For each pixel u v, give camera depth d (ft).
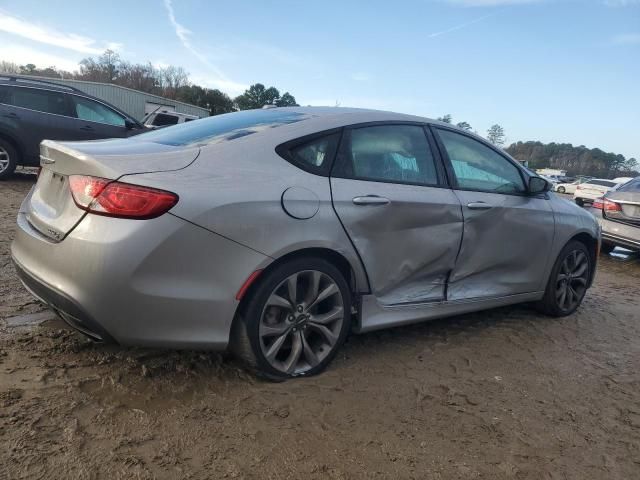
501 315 14.75
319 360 9.75
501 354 11.87
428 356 11.32
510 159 13.56
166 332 8.07
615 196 25.80
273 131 9.64
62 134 29.68
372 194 10.00
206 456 7.23
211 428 7.86
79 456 6.93
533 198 13.76
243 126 10.21
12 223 19.57
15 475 6.47
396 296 10.87
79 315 7.80
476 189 12.26
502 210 12.51
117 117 31.94
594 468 7.92
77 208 7.90
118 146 9.04
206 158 8.68
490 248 12.39
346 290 9.84
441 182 11.55
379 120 10.93
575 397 10.12
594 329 14.42
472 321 13.97
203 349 8.47
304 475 7.07
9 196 25.25
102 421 7.73
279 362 9.37
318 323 9.59
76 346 9.93
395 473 7.31
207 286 8.15
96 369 9.18
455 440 8.25
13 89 28.58
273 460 7.30
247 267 8.43
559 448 8.33
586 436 8.76
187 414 8.14
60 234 8.02
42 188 9.46
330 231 9.32
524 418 9.13
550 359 11.88
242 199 8.34
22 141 28.76
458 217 11.51
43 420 7.57
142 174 7.88
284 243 8.73
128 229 7.61
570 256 14.93
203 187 8.16
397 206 10.31
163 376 9.14
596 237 15.64
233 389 8.98
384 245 10.25
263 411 8.43
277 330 9.08
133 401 8.33
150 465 6.92
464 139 12.56
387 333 12.42
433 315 11.53
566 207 14.74
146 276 7.71
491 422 8.88
